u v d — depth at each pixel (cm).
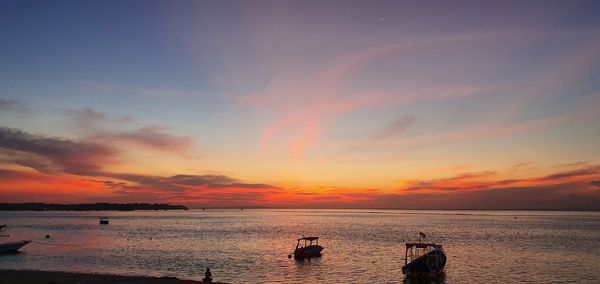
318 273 7012
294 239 13288
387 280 6475
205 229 18838
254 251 9938
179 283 4994
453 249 10762
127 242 12081
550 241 13050
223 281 6269
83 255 9075
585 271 7362
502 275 6962
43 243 11694
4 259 8381
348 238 13950
